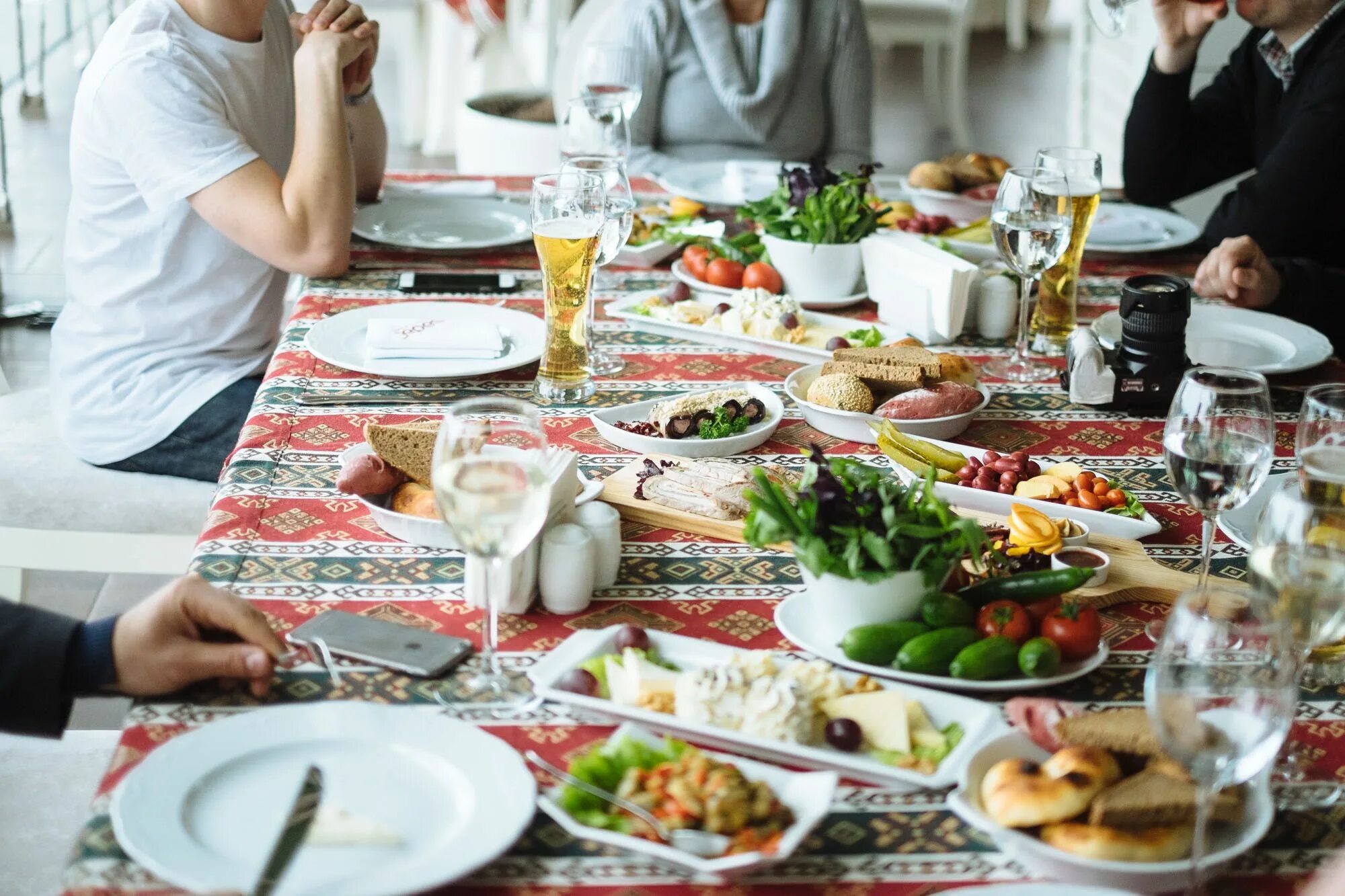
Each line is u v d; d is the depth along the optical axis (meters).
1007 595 1.06
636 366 1.77
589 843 0.85
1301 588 0.98
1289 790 0.93
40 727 1.02
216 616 1.02
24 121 5.49
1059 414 1.66
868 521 1.05
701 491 1.34
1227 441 1.10
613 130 2.67
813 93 3.29
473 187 2.52
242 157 2.04
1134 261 2.32
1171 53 2.70
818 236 1.98
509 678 1.04
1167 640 0.81
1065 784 0.83
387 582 1.18
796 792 0.87
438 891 0.80
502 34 5.54
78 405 2.15
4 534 1.95
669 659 1.04
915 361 1.60
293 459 1.43
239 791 0.86
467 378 1.70
